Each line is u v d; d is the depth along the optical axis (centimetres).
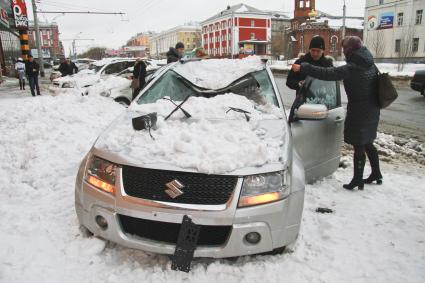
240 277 272
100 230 286
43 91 1794
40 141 560
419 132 839
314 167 425
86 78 1303
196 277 270
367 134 439
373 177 480
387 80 423
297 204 288
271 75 427
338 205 407
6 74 2972
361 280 274
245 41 6325
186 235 257
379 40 4356
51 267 277
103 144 310
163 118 354
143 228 274
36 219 351
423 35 4353
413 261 301
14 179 454
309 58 493
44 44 9075
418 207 408
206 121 339
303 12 6250
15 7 1834
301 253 304
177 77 433
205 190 263
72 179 457
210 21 8100
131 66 1409
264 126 337
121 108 872
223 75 434
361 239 332
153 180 269
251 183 267
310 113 363
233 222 259
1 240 309
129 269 278
